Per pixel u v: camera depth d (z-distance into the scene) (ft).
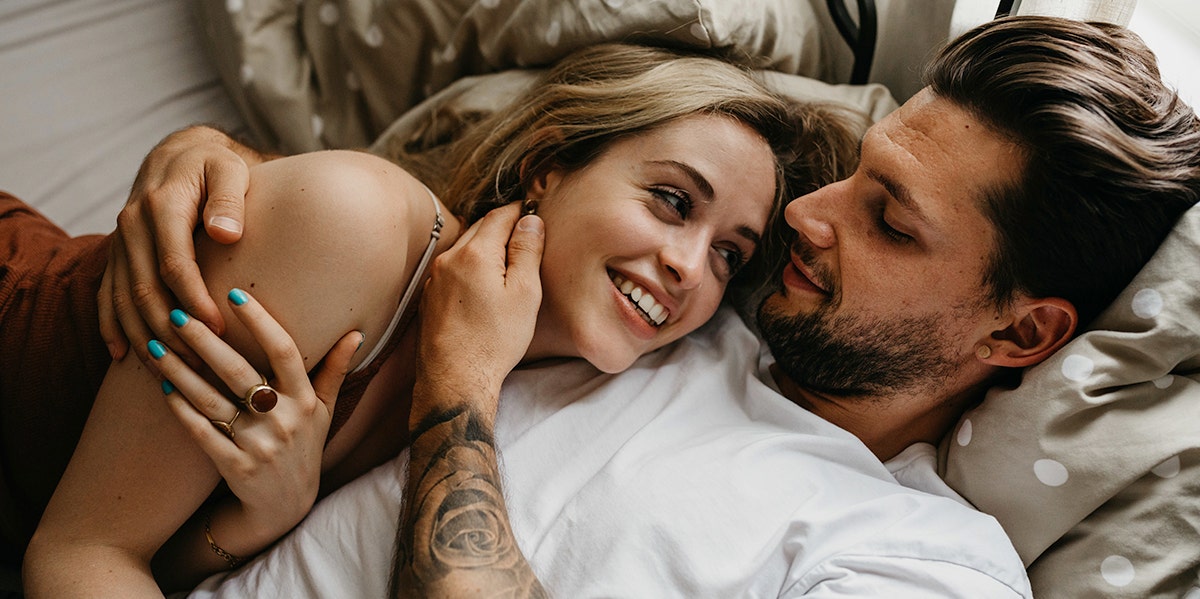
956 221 3.17
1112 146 2.97
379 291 2.99
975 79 3.15
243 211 2.86
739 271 3.98
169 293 2.81
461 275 3.25
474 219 3.87
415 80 4.93
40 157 4.74
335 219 2.83
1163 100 3.16
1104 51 3.14
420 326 3.33
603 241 3.37
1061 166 3.00
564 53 4.34
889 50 4.70
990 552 3.08
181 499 2.89
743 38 4.14
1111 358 3.17
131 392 2.82
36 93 4.86
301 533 3.16
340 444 3.38
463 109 4.46
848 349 3.52
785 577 3.07
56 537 2.81
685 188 3.43
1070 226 3.07
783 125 3.71
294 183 2.88
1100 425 3.17
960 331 3.38
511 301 3.24
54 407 3.23
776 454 3.37
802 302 3.64
